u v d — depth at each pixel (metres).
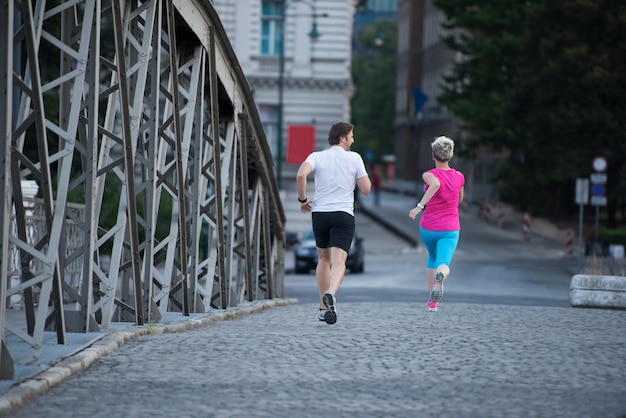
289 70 90.69
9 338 15.69
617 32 76.31
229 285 25.19
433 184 21.58
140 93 17.86
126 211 17.89
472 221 108.94
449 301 38.91
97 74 15.72
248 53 90.50
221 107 24.67
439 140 21.78
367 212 115.31
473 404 11.65
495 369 14.01
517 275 60.50
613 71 76.00
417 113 162.50
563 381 13.21
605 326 19.86
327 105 91.19
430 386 12.70
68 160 14.45
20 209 14.25
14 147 13.80
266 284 32.84
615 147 76.75
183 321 19.44
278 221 33.06
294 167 90.50
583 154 77.44
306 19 90.50
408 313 22.09
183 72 22.91
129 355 14.79
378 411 11.19
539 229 95.56
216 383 12.68
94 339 15.55
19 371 12.74
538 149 80.06
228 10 90.31
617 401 11.96
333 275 18.92
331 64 90.88
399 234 93.06
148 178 18.53
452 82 91.75
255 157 27.28
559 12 78.38
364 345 16.08
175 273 22.78
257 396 11.91
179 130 19.42
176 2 19.30
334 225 19.05
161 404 11.39
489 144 89.81
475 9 98.38
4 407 10.72
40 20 14.90
